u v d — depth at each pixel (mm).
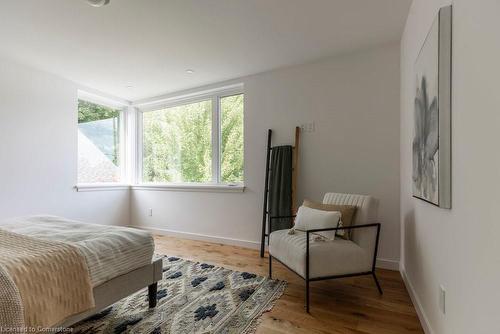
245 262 2791
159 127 4266
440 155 1190
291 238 2131
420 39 1706
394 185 2566
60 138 3367
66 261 1295
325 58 2873
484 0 862
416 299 1812
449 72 1162
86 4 1909
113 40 2451
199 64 3004
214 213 3621
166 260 2848
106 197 3986
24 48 2588
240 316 1751
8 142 2875
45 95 3209
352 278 2359
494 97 803
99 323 1662
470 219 970
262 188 3256
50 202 3260
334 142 2840
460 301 1061
